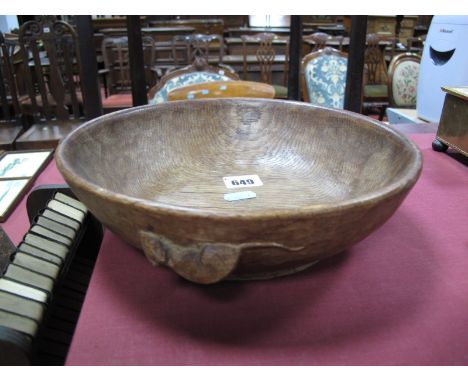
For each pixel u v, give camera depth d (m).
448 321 0.59
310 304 0.61
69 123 2.18
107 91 3.13
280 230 0.47
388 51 3.54
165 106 0.90
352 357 0.53
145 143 0.86
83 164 0.68
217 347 0.54
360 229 0.52
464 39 1.43
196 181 0.86
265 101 0.95
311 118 0.90
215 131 0.96
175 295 0.62
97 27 3.73
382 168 0.73
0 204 1.02
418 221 0.82
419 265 0.69
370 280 0.66
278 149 0.94
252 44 3.55
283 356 0.53
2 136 2.03
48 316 0.63
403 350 0.54
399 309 0.60
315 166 0.88
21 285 0.63
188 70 1.71
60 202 0.83
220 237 0.47
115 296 0.62
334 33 4.26
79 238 0.80
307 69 2.18
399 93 2.49
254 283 0.64
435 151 1.18
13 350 0.52
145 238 0.50
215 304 0.61
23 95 2.64
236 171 0.90
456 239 0.77
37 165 1.19
